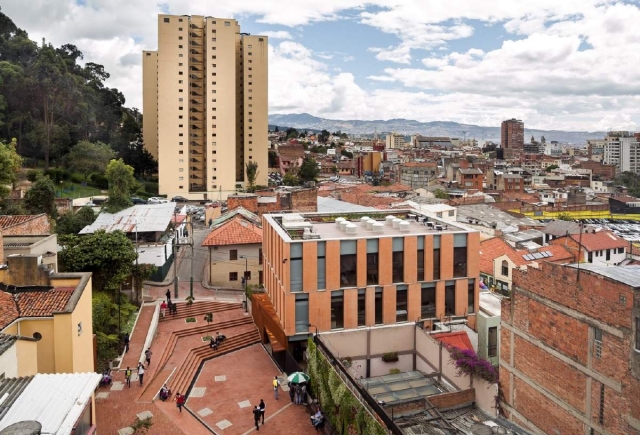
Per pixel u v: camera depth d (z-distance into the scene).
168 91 137.62
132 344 42.97
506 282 62.50
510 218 93.62
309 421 34.47
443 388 32.69
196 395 37.78
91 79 146.12
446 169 186.75
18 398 20.34
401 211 54.59
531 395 26.17
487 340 34.84
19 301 28.91
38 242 40.88
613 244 71.75
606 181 197.00
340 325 41.91
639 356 19.97
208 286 59.19
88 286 31.48
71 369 27.86
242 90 156.00
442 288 43.94
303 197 76.81
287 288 40.44
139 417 33.19
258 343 47.62
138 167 145.88
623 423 20.78
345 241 41.56
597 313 22.00
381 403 28.64
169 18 136.75
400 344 37.53
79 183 111.25
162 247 59.31
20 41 114.19
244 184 153.12
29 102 110.31
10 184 72.12
